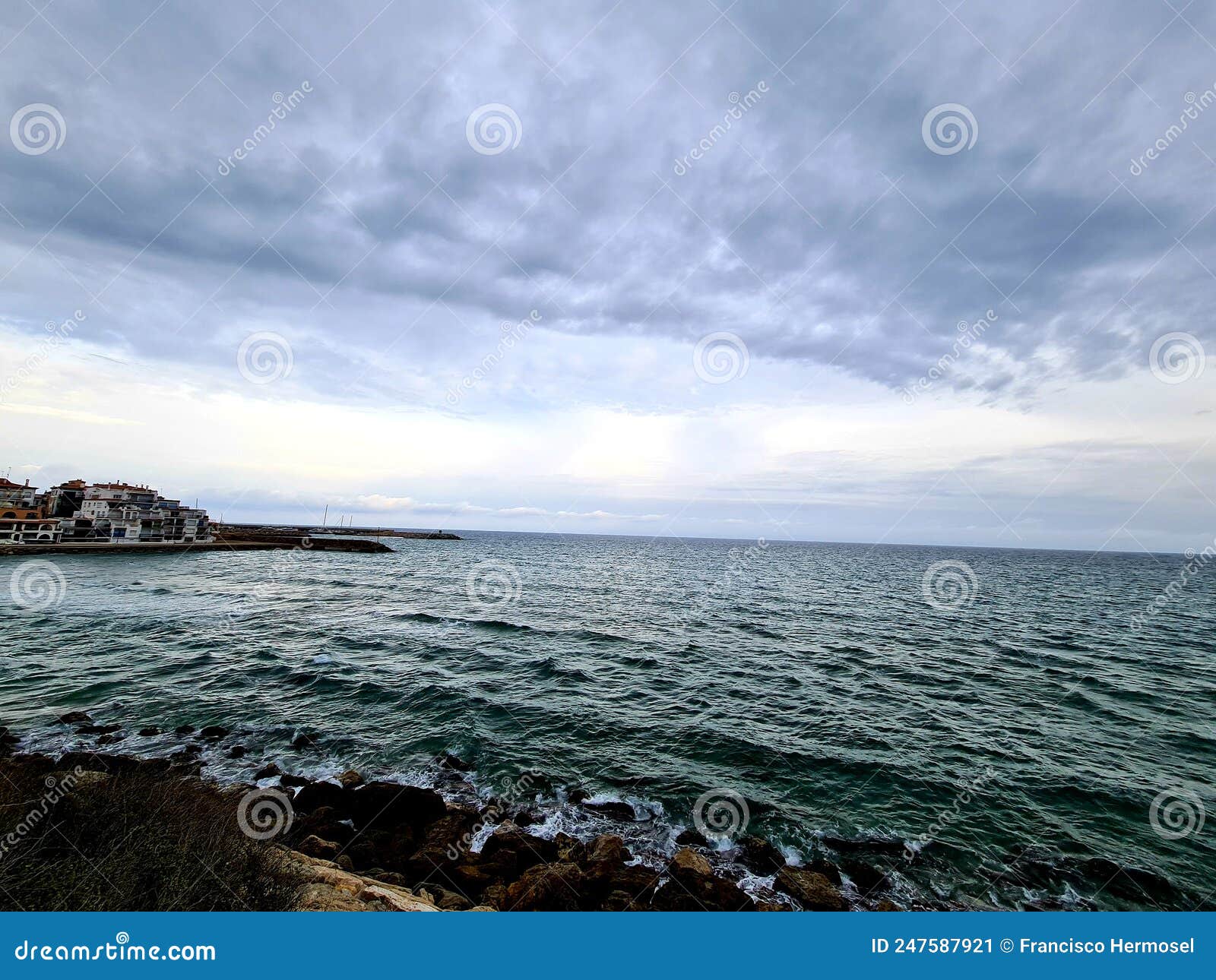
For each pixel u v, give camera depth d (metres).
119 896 6.41
